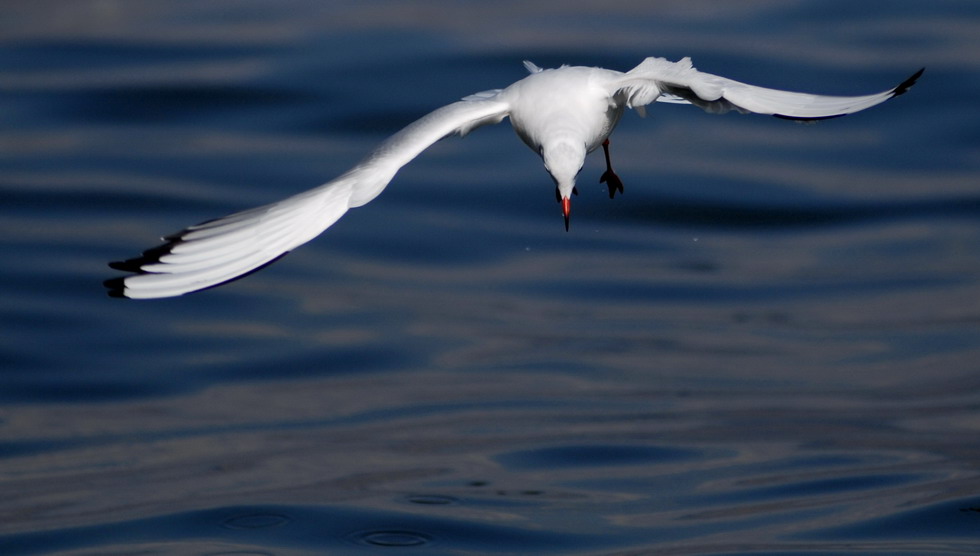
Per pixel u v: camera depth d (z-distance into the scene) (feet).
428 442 44.52
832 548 36.63
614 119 29.91
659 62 27.30
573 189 28.66
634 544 37.22
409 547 37.37
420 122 27.76
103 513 39.88
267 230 25.02
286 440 44.98
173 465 43.32
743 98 24.89
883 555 36.24
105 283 24.04
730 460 42.65
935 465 41.86
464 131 28.76
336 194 25.54
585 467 42.42
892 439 44.01
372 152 26.81
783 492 40.34
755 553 36.32
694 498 40.22
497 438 44.73
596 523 38.58
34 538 38.40
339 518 38.99
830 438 44.37
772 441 44.11
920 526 37.83
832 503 39.58
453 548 37.24
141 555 37.22
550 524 38.47
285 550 37.35
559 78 29.04
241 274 24.53
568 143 28.12
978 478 40.81
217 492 41.14
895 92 23.99
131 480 42.22
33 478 42.57
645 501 40.09
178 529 38.63
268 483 41.68
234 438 45.27
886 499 39.63
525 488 41.06
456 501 40.11
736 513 38.99
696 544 37.11
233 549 37.42
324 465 42.91
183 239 24.63
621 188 34.27
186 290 24.27
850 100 24.31
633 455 43.32
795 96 24.88
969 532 37.35
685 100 28.99
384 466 42.70
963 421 45.24
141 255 24.36
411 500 40.19
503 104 29.09
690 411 46.68
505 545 37.24
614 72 29.22
